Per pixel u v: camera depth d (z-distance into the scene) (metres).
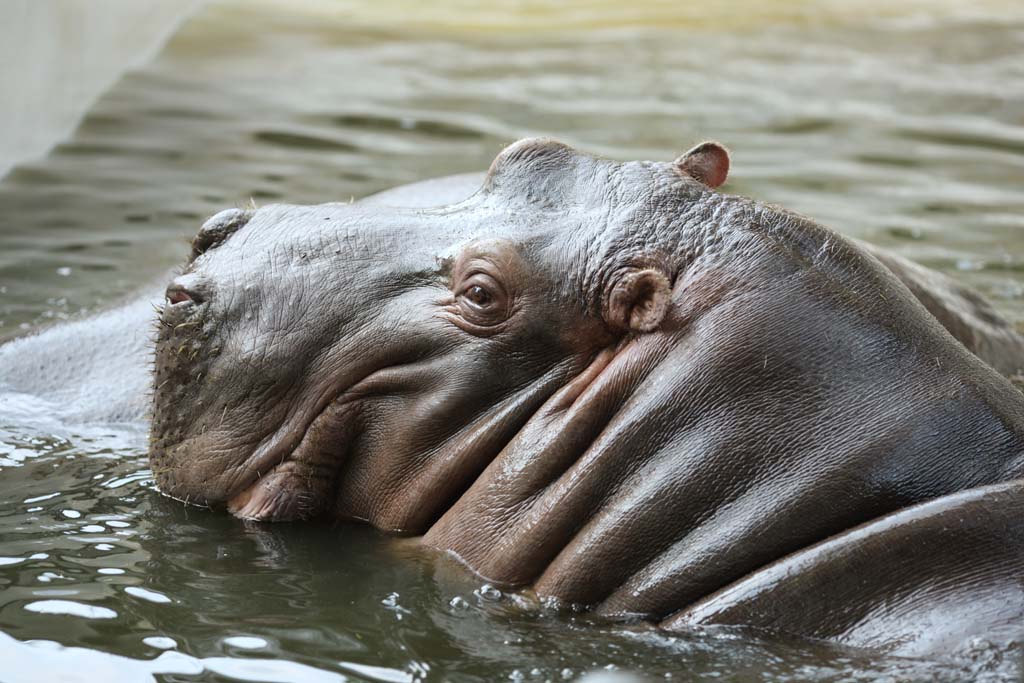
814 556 9.61
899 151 26.36
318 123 27.20
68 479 12.45
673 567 9.93
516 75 32.53
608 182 11.13
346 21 39.00
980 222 21.81
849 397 10.08
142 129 26.38
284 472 11.43
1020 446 10.12
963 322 14.77
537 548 10.35
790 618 9.54
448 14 41.22
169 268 16.56
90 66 28.67
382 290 11.22
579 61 34.50
